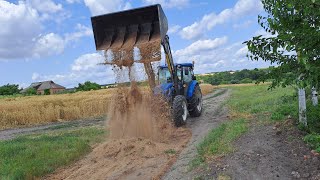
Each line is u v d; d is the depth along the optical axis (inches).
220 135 373.1
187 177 262.7
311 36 165.3
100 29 432.8
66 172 314.7
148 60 410.3
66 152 361.1
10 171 303.7
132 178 284.7
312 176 230.5
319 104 354.9
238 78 2620.6
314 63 173.5
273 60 198.8
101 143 416.2
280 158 265.9
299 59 169.5
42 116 781.3
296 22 177.8
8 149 386.0
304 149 274.1
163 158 332.5
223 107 681.0
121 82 431.2
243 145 311.6
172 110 458.0
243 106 617.3
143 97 432.8
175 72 500.7
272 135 328.8
